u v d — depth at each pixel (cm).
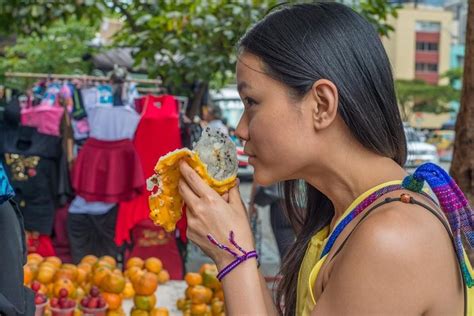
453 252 112
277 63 117
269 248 680
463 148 263
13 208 167
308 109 118
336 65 116
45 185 461
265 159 122
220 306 306
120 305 297
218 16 477
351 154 121
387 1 536
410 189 117
